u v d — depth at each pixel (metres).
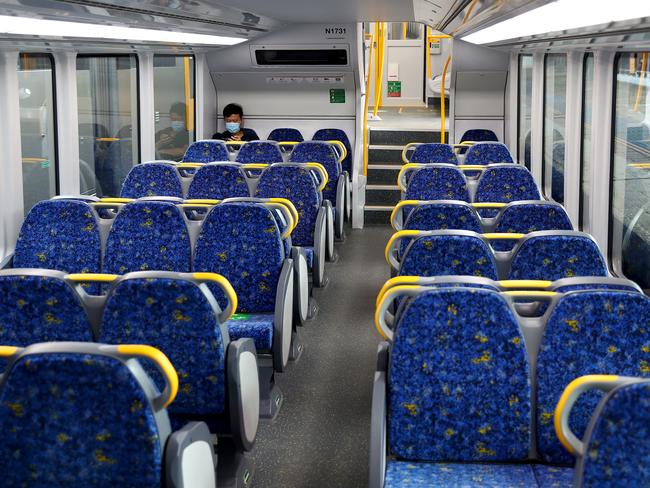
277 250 4.52
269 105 10.70
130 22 5.20
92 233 4.71
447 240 3.74
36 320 3.21
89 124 7.09
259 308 4.62
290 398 4.79
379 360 2.97
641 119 5.83
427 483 2.67
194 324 3.10
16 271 3.19
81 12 4.33
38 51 5.83
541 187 8.97
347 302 6.82
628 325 2.71
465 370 2.73
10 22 4.19
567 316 2.73
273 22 8.76
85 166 7.02
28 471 2.41
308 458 4.03
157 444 2.37
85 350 2.30
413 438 2.80
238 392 3.25
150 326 3.10
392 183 10.56
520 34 6.30
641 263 6.02
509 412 2.75
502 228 4.66
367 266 8.03
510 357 2.72
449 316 2.71
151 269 4.60
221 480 3.51
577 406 2.75
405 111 14.38
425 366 2.74
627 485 2.07
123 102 8.28
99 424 2.34
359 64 10.16
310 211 6.34
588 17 4.03
